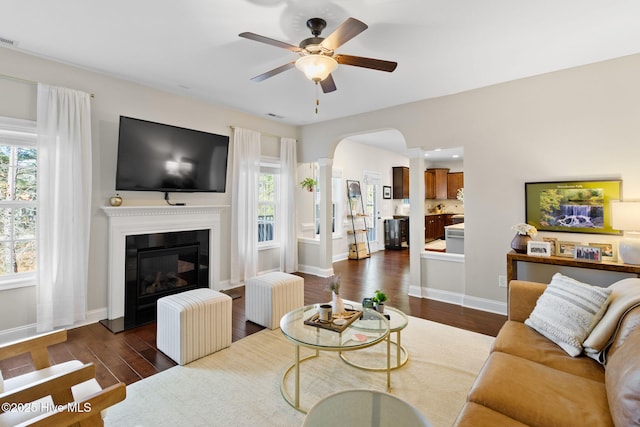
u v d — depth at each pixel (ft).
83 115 10.41
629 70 9.64
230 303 9.32
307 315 8.21
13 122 9.34
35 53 9.57
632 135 9.62
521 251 10.69
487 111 12.12
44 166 9.66
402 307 12.70
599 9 7.24
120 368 8.10
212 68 10.62
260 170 16.99
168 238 12.79
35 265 10.04
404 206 30.99
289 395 6.96
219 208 14.47
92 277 10.98
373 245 27.04
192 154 13.16
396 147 27.37
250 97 13.47
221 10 7.37
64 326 10.25
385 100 13.78
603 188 9.99
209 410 6.49
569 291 6.73
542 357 5.82
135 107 11.96
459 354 8.76
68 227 10.08
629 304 5.56
